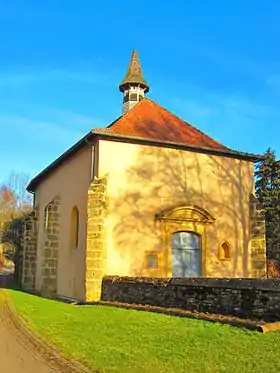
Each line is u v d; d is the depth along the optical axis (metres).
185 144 21.84
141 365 7.72
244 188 23.27
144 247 20.33
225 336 9.59
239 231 22.62
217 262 21.80
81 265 20.84
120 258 19.81
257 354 8.04
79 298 20.52
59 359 8.42
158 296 14.64
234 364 7.56
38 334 11.05
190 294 13.12
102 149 20.36
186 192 21.72
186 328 10.77
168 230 20.91
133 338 10.14
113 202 20.14
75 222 22.92
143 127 22.58
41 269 27.50
